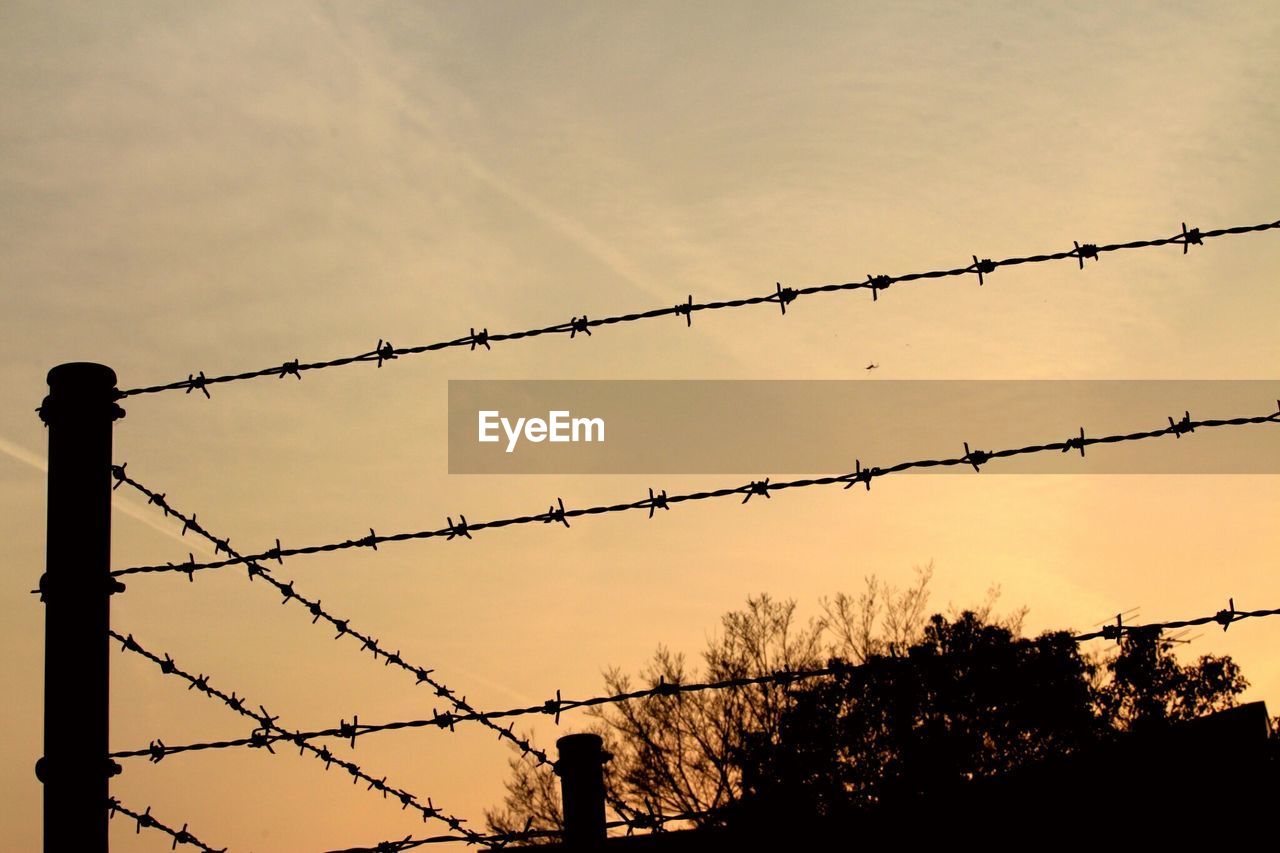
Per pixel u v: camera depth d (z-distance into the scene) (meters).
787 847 4.60
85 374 4.58
